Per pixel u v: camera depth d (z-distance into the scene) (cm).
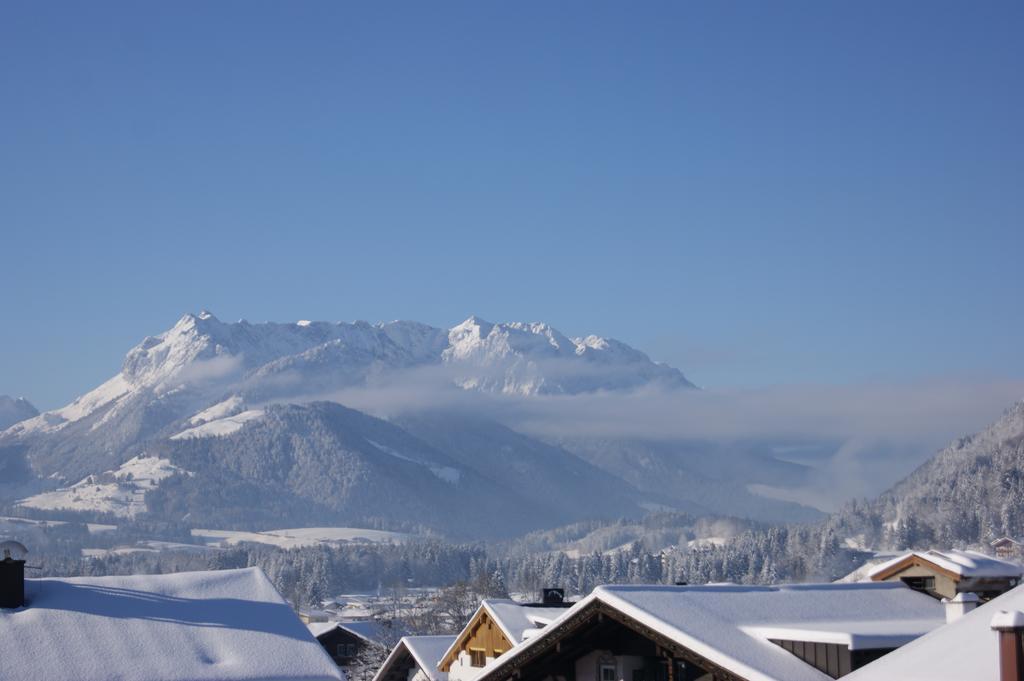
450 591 14262
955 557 4594
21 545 4997
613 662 4072
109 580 5297
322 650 5009
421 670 8400
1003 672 2606
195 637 4931
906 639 3691
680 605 3938
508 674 4300
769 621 3906
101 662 4659
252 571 5538
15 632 4750
